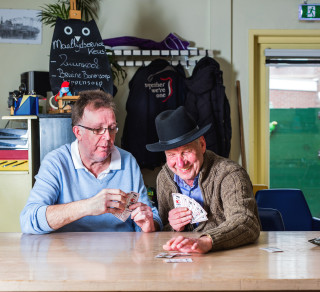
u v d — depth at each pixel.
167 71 4.62
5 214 3.82
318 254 1.58
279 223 2.62
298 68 5.07
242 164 4.81
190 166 2.08
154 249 1.67
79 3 4.54
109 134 2.21
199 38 4.86
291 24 4.90
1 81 4.67
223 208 2.10
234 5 4.86
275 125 5.10
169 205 2.30
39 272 1.36
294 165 5.14
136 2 4.80
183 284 1.27
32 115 3.84
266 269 1.38
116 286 1.27
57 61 3.99
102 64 4.07
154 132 4.58
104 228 2.25
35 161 4.00
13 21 4.66
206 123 4.52
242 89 4.88
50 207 2.02
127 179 2.35
